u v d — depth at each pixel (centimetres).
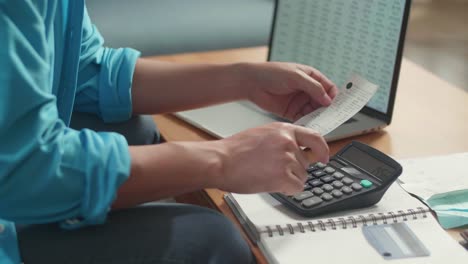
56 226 74
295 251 74
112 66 103
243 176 75
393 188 89
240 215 83
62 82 87
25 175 67
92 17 189
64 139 70
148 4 202
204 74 105
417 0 346
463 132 111
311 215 80
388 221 81
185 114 112
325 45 121
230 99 105
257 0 216
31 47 68
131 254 71
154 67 106
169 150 75
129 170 71
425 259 73
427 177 93
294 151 77
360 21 114
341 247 75
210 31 193
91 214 69
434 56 276
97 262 71
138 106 105
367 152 90
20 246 73
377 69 111
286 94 103
